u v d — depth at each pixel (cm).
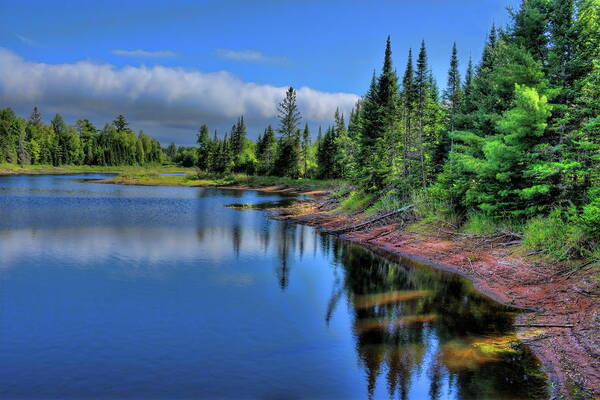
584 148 1463
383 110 3547
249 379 795
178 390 749
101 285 1443
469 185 2088
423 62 3106
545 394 725
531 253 1503
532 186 1658
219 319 1130
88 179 9469
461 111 2736
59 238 2339
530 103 1603
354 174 3878
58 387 754
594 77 1580
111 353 905
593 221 1294
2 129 12588
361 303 1286
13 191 5734
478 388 750
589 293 1134
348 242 2478
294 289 1447
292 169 8962
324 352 916
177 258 1916
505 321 1102
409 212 2638
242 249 2188
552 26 1795
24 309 1188
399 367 842
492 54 2748
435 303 1279
